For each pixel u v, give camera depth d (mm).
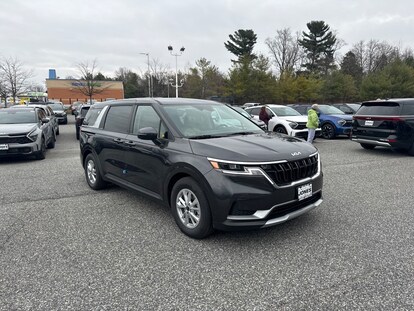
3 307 2430
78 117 13922
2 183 6246
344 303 2457
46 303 2486
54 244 3523
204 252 3303
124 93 65625
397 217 4227
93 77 44062
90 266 3045
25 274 2904
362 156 9070
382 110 8953
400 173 6844
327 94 43688
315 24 56938
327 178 6406
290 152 3471
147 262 3115
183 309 2416
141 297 2562
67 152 10359
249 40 54281
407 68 41531
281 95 39594
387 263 3037
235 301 2506
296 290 2635
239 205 3168
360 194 5297
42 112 11352
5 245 3504
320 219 4160
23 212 4559
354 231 3779
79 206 4816
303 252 3275
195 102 4809
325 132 13578
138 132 4148
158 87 47562
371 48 64688
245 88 37250
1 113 9875
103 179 5367
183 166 3547
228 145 3496
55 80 62812
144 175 4277
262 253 3270
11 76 35906
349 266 2992
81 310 2404
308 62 58562
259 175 3152
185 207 3676
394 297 2520
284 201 3281
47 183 6223
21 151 8312
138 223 4117
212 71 44344
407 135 8617
